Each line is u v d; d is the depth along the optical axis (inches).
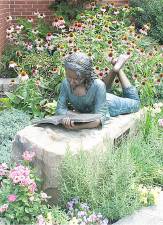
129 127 180.9
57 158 146.2
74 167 143.4
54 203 151.6
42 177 150.4
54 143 153.0
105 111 173.2
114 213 142.9
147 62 252.8
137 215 144.2
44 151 148.3
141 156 163.0
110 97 184.9
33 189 137.6
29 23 337.1
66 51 245.9
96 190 145.0
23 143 154.7
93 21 277.3
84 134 161.0
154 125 187.8
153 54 264.1
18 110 219.5
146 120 182.9
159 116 201.0
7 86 274.1
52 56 261.7
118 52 249.4
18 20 340.2
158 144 174.1
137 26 388.5
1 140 193.3
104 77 214.4
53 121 161.6
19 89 230.1
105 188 143.3
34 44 307.6
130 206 144.3
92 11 313.1
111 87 219.0
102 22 277.3
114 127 170.6
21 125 203.6
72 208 144.3
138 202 147.6
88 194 145.3
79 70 157.9
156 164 165.0
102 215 143.2
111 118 182.1
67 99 176.4
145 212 146.1
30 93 225.1
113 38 265.7
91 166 146.3
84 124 163.6
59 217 140.4
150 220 141.8
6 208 135.1
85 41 252.8
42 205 142.6
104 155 149.6
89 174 143.1
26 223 136.9
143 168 160.2
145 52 266.1
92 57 237.6
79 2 360.8
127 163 144.8
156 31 375.9
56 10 363.3
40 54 269.9
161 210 147.5
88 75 162.1
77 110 179.5
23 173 136.6
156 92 252.4
